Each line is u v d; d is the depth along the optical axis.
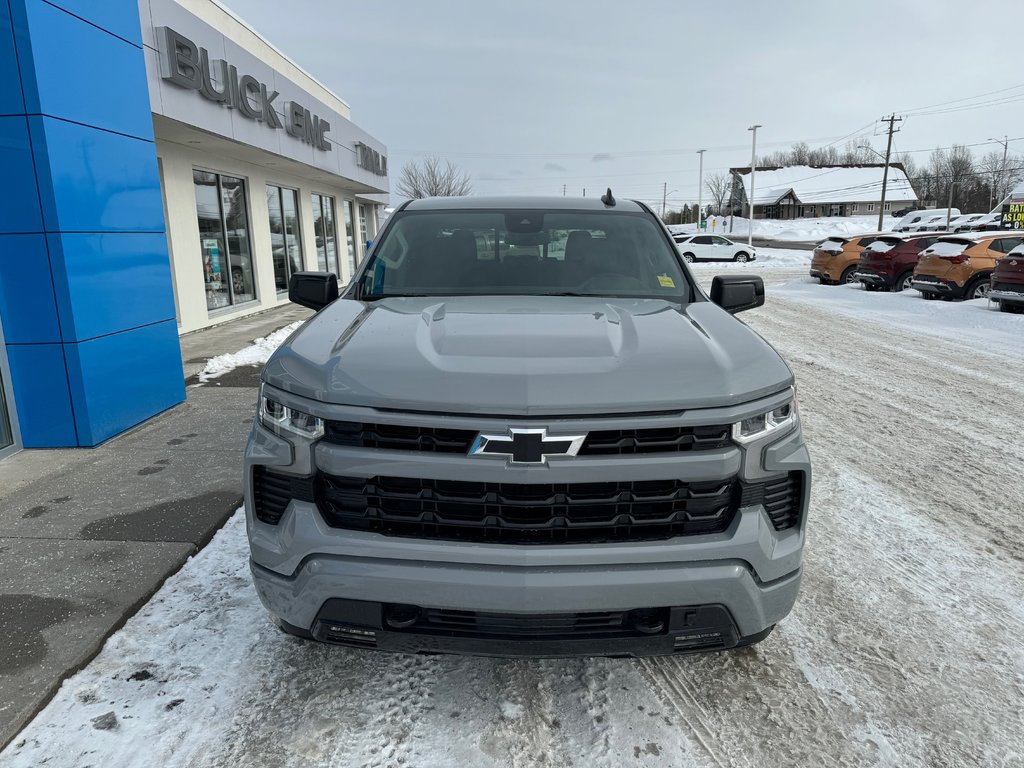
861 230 70.25
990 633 2.86
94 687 2.40
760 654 2.69
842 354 9.27
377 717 2.29
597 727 2.26
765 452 2.01
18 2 4.21
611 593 1.90
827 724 2.30
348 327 2.41
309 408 1.98
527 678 2.52
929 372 8.13
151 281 5.59
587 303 2.78
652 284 3.08
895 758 2.15
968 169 91.00
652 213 3.65
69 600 2.91
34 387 4.75
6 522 3.69
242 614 2.86
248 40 14.34
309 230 17.41
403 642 2.01
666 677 2.54
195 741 2.15
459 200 3.71
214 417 5.68
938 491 4.43
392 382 1.95
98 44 4.92
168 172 10.23
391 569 1.92
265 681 2.45
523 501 1.90
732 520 2.00
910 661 2.66
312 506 2.01
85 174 4.76
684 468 1.92
